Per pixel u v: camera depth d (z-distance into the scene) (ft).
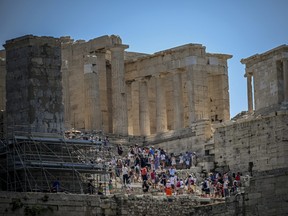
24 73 407.23
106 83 558.56
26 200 366.02
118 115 545.03
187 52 549.54
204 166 480.23
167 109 571.28
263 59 518.37
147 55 559.79
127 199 389.60
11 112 409.28
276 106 502.38
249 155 469.98
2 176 394.11
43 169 386.73
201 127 499.10
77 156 402.72
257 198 356.18
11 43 411.54
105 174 407.03
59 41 412.57
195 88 546.67
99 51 553.23
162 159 480.64
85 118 538.47
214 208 370.73
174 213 400.26
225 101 563.07
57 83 410.11
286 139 456.86
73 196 376.07
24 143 391.24
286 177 350.02
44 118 405.80
